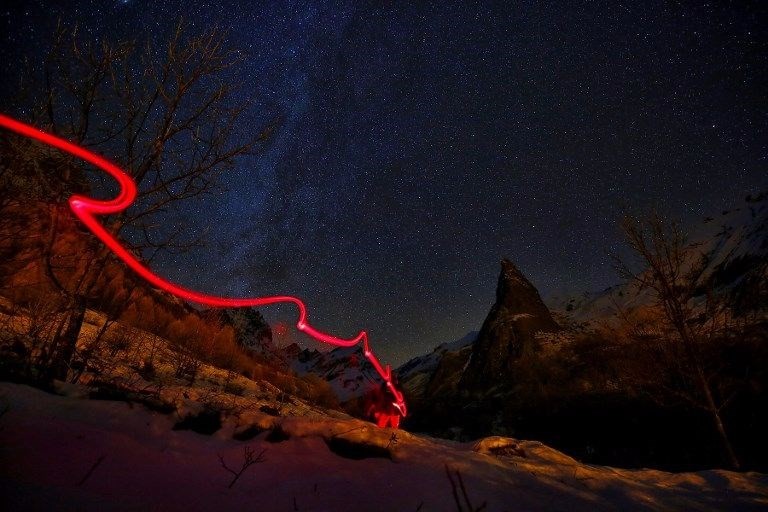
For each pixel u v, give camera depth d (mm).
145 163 4375
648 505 3432
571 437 15422
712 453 11547
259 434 3365
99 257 4238
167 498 2109
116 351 6074
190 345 9367
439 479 2955
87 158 3006
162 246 4496
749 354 12008
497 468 3418
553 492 3217
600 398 15703
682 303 9203
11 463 1939
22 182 3584
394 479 2896
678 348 9375
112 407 2959
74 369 4367
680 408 12875
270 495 2451
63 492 1847
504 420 19234
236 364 10531
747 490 4340
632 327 10430
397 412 8148
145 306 9883
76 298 4051
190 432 3152
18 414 2402
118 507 1878
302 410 7086
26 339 4000
